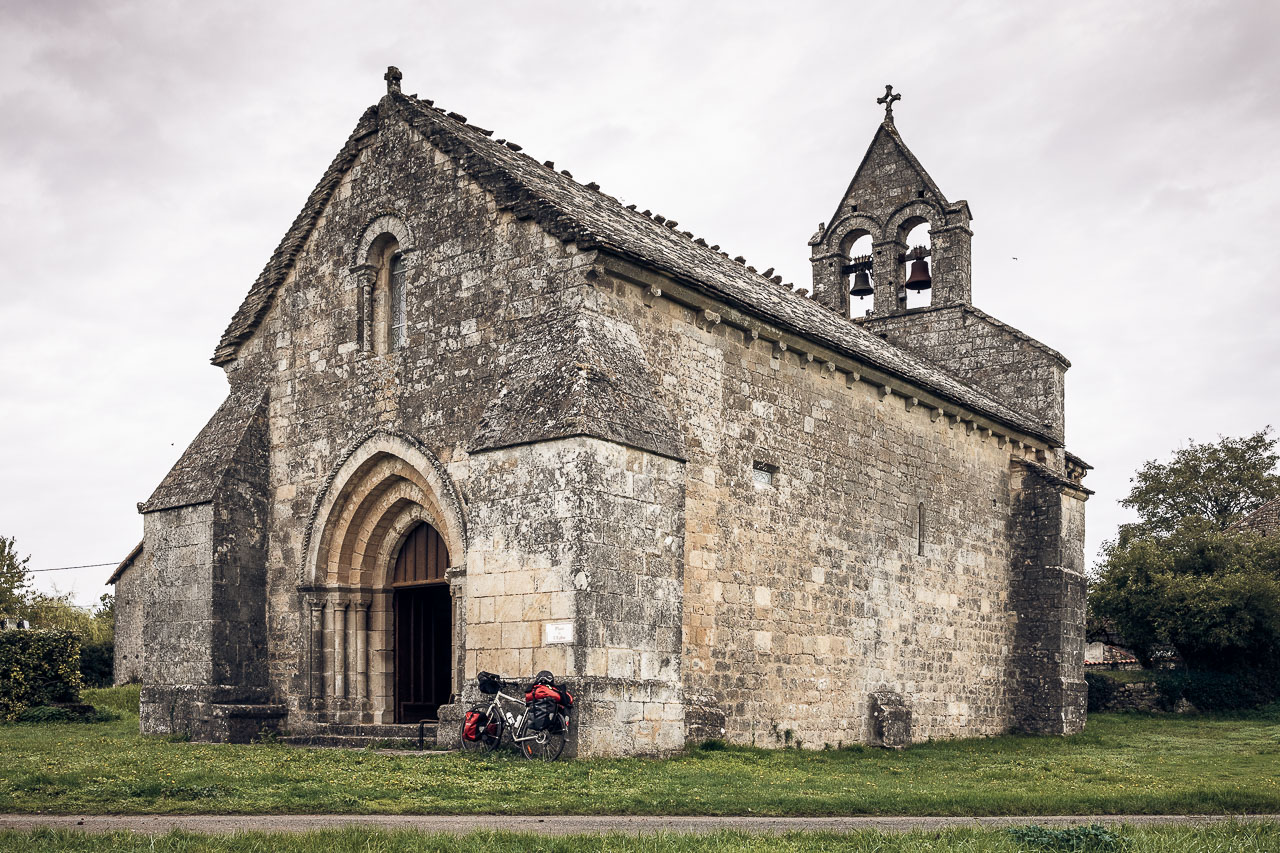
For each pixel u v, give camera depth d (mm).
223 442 21938
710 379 19359
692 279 18531
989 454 28000
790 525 20828
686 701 18031
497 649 16375
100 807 11281
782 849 9117
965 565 26422
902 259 33656
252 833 9383
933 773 17391
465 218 19250
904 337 33062
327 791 12062
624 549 16156
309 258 22031
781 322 20391
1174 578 36281
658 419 17141
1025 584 28375
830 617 21609
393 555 20750
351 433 20562
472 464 17062
